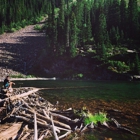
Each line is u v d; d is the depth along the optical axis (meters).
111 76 75.31
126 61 83.56
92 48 93.44
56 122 13.21
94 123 13.83
